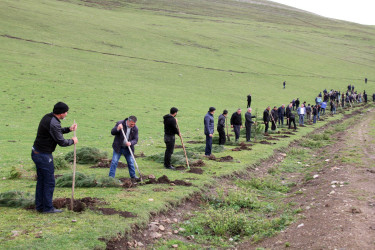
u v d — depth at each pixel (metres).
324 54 107.50
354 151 17.58
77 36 76.69
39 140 7.23
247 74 69.50
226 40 103.56
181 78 58.00
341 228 6.91
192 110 36.50
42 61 52.88
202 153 16.70
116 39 81.44
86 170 12.47
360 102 59.44
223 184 11.55
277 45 109.75
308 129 29.69
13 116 27.52
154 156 14.85
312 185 11.41
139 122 28.55
